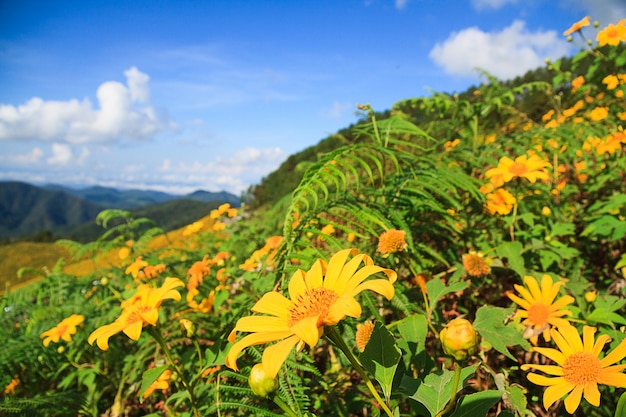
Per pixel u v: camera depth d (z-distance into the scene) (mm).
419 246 2070
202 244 6156
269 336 1025
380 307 1888
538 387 1663
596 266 2555
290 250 1728
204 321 2498
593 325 1662
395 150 2480
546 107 5164
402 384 1160
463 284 1597
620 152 3289
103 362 2943
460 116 3520
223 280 2711
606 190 2955
